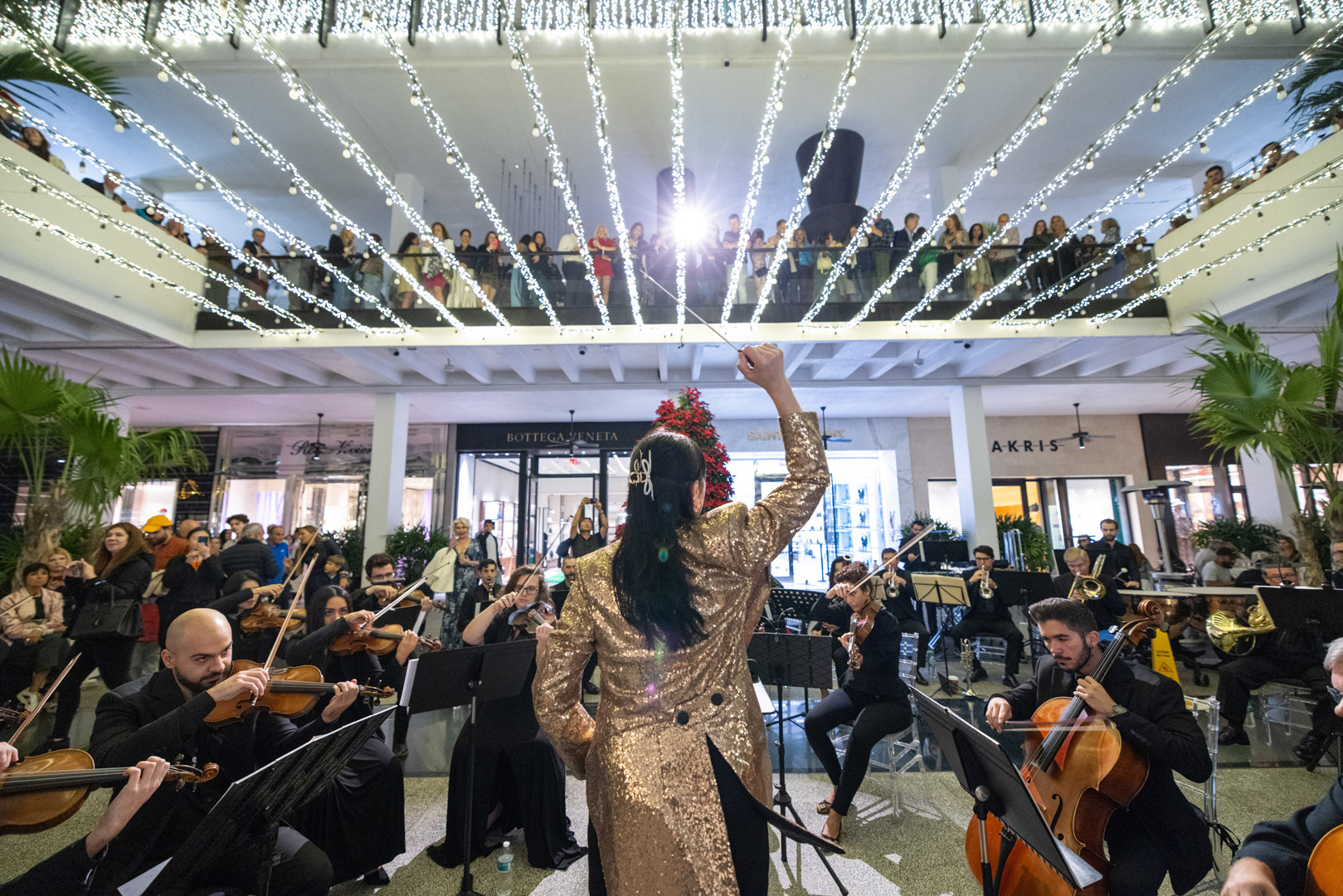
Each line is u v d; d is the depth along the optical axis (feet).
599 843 3.33
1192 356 27.22
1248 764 13.25
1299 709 16.74
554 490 41.16
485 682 9.58
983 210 34.35
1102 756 6.83
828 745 11.52
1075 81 24.75
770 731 15.93
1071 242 25.11
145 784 5.79
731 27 23.59
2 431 17.85
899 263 24.99
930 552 29.66
